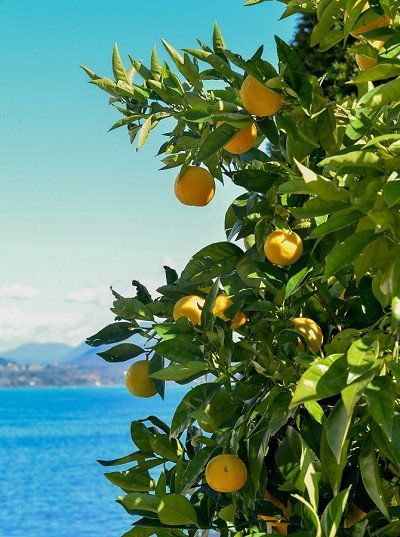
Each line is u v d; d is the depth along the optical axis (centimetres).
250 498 186
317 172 200
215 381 188
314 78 182
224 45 212
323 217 192
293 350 192
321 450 154
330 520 145
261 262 204
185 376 191
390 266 150
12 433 6053
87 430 6359
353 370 124
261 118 194
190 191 213
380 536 164
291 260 189
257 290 212
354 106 207
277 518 194
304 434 191
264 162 229
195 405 187
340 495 145
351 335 180
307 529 154
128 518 2491
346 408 120
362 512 187
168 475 217
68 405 10156
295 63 181
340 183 176
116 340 222
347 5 170
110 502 2898
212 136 193
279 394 181
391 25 175
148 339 221
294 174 194
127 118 216
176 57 205
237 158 231
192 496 204
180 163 222
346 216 152
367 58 204
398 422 130
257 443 179
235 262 215
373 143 141
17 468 4062
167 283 243
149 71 217
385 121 176
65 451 4794
